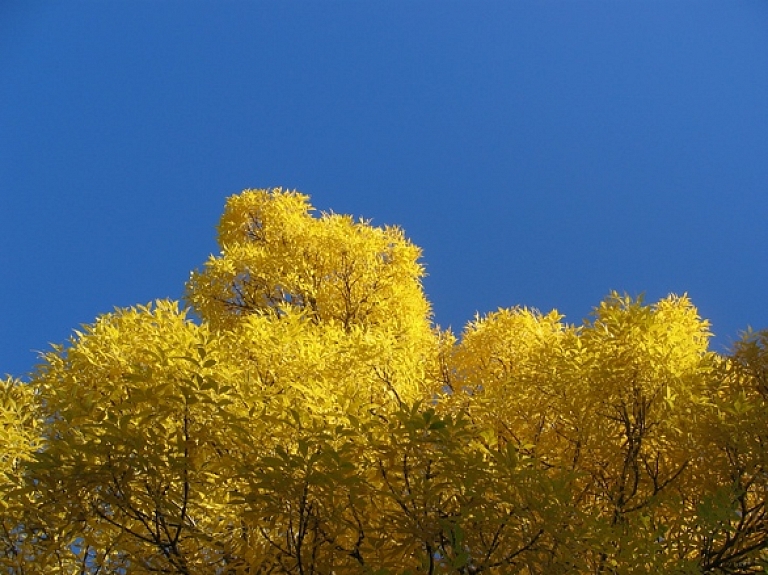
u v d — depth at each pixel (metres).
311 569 4.09
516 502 3.93
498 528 4.00
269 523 4.24
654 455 5.27
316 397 4.85
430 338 8.34
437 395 6.38
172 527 4.43
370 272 9.19
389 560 4.20
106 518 4.20
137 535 4.18
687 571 4.01
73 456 4.04
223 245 10.12
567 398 5.34
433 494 4.00
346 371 5.71
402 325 7.67
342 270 9.23
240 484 4.41
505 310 7.88
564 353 5.73
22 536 4.69
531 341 7.30
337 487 3.99
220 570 4.41
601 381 5.24
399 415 4.06
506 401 5.61
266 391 4.98
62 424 4.88
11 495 4.16
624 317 5.48
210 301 9.06
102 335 5.68
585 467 5.28
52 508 4.35
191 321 6.07
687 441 4.99
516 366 6.89
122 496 4.15
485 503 3.96
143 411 4.24
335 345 5.94
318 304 8.73
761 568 4.57
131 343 5.70
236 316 8.97
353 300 8.95
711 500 4.29
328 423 4.51
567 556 3.91
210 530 4.57
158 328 5.92
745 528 4.67
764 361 5.57
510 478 3.96
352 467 3.86
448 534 3.86
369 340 6.00
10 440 4.95
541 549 3.98
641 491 5.16
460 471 3.96
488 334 7.66
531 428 5.62
